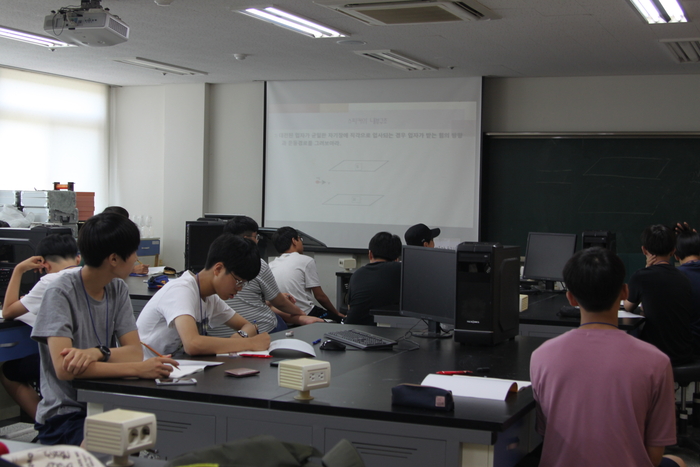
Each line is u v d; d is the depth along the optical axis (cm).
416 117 661
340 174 689
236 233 422
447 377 201
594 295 173
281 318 387
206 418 187
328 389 195
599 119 617
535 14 422
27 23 479
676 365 338
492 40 495
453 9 411
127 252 209
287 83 699
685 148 592
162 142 749
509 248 278
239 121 728
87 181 734
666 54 523
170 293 246
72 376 197
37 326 204
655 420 163
